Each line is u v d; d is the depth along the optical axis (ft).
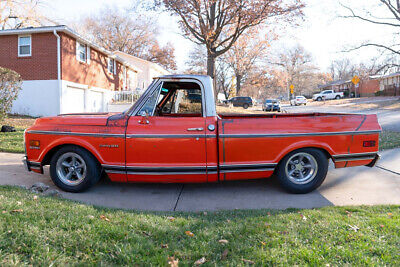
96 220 10.78
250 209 13.71
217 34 76.28
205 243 9.46
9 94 35.47
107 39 165.89
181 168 14.89
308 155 15.78
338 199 15.23
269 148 15.21
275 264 8.28
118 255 8.36
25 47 58.34
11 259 7.66
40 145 15.87
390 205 13.76
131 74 102.78
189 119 15.07
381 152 26.21
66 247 8.66
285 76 181.27
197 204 14.83
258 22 71.61
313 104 142.61
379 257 8.68
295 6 69.97
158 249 8.91
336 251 8.98
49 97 57.72
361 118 16.07
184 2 68.13
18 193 13.46
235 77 177.06
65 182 15.94
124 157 15.03
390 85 147.95
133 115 15.33
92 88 70.08
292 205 14.55
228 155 15.02
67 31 57.26
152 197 15.75
